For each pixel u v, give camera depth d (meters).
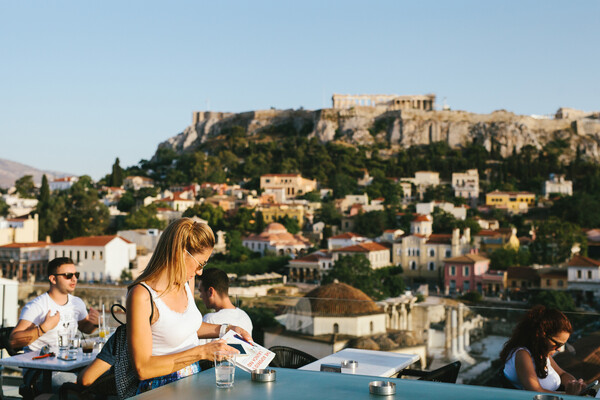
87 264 126.50
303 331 13.45
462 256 125.38
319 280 132.12
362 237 151.25
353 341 13.48
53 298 11.99
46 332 11.62
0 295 14.39
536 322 8.85
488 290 119.56
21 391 10.41
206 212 176.62
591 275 109.88
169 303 6.72
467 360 13.18
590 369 11.24
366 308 13.59
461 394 4.82
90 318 12.47
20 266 133.00
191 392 5.09
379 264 134.75
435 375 8.55
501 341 12.98
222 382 5.18
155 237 154.88
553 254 133.00
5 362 10.22
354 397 4.77
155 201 199.38
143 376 6.33
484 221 178.38
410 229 162.62
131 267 133.00
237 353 6.21
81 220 168.75
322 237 166.38
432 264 136.25
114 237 128.62
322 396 4.82
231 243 149.12
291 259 143.75
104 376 7.84
